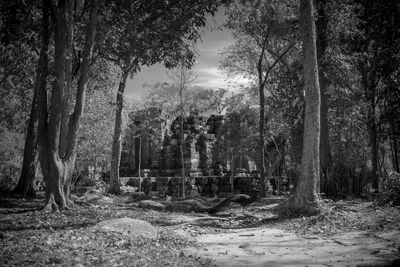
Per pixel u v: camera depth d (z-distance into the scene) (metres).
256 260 7.62
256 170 40.84
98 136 33.06
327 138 21.56
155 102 37.84
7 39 18.50
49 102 24.00
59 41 15.61
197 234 11.34
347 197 18.78
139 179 33.72
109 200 21.19
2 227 10.72
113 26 20.58
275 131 34.56
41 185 30.17
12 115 29.12
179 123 40.62
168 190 35.12
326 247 8.82
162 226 12.52
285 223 13.17
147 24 20.83
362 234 10.15
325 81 23.41
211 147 39.72
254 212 16.16
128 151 40.78
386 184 15.66
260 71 24.75
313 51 15.48
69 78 16.00
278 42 26.83
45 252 7.40
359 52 27.09
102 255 7.49
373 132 29.31
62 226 11.16
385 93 28.91
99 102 31.72
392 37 25.84
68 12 15.76
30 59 20.91
